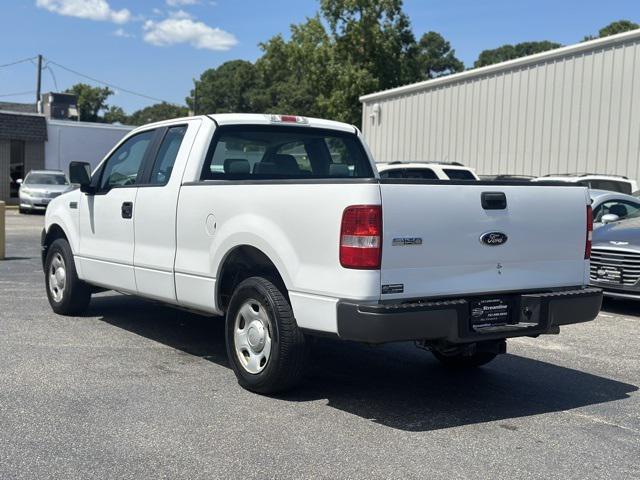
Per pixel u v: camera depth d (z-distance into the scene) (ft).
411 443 15.25
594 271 31.07
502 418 17.15
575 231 18.70
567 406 18.22
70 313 27.30
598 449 15.19
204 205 19.45
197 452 14.39
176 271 20.61
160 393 18.16
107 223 23.86
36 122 109.70
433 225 16.15
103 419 16.14
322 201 16.12
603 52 55.36
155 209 21.42
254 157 22.17
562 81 58.85
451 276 16.52
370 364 22.09
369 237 15.34
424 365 22.12
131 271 22.63
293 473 13.51
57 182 97.04
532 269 17.93
